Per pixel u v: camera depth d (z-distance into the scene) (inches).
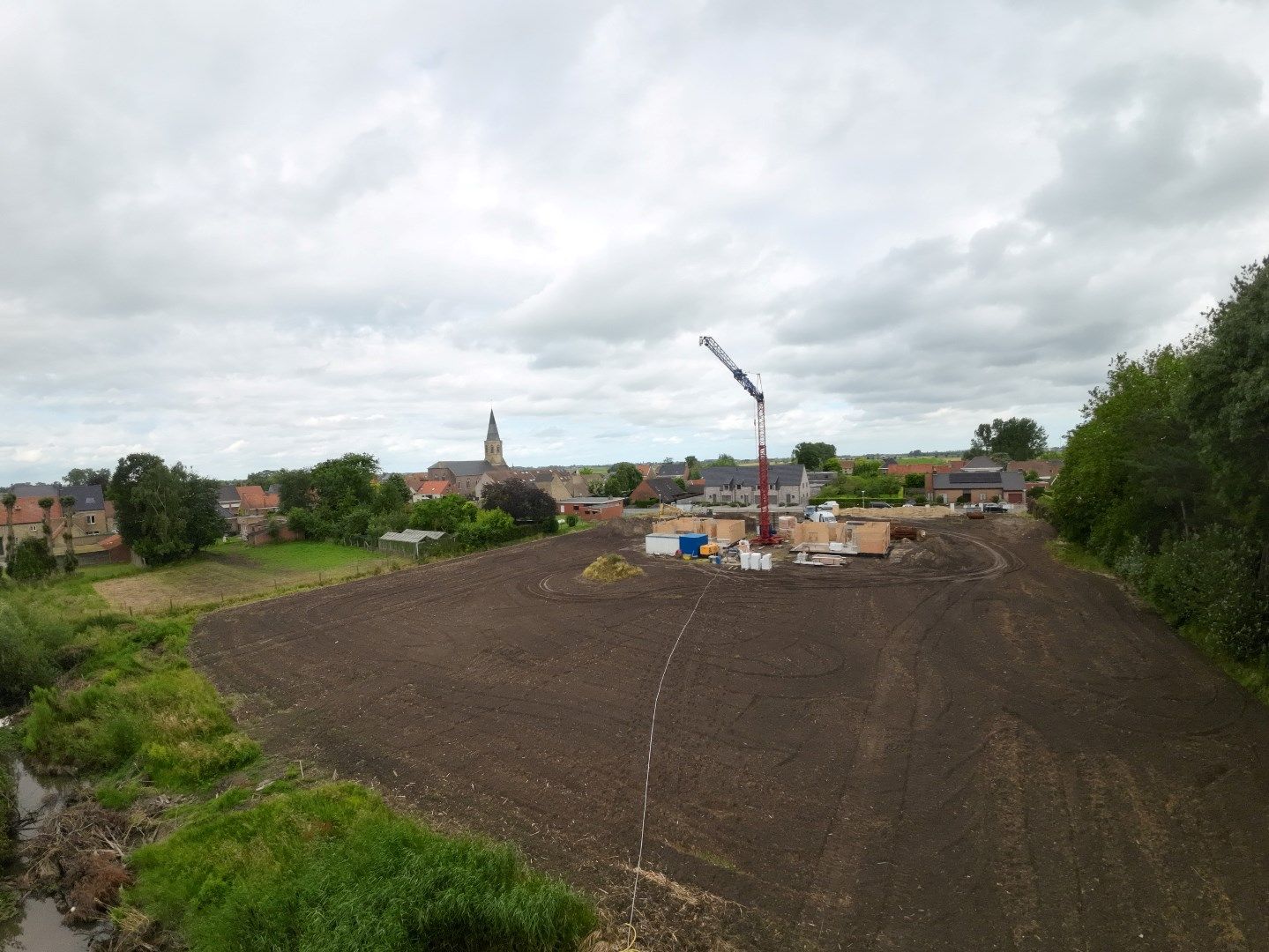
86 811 609.0
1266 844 450.9
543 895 407.5
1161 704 684.1
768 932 395.5
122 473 2007.9
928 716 685.9
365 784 603.5
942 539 1907.0
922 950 375.6
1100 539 1456.7
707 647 944.9
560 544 2113.7
